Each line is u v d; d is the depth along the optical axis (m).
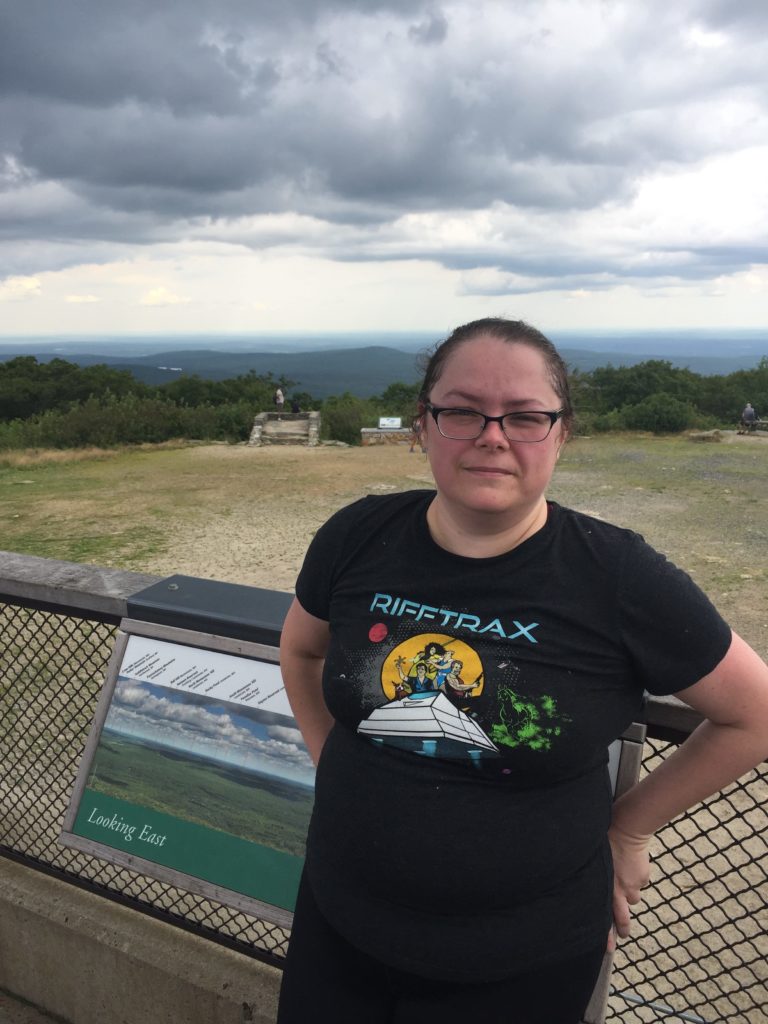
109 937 2.02
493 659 1.19
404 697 1.24
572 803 1.22
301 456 23.25
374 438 26.45
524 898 1.19
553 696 1.16
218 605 1.90
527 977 1.21
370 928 1.25
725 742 1.18
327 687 1.33
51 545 11.79
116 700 1.96
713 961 3.04
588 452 22.86
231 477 19.06
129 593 2.01
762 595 9.13
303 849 1.74
